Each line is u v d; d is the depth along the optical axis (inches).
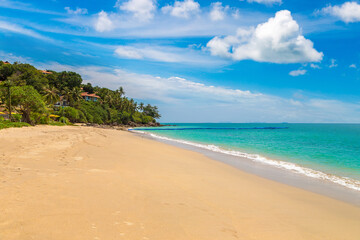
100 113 4375.0
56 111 3334.2
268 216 227.3
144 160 512.4
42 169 326.0
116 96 5521.7
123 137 1272.1
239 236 174.2
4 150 472.7
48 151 504.4
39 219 161.6
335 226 216.4
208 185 331.3
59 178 282.0
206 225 186.5
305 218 231.6
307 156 746.2
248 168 514.3
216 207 236.5
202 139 1562.5
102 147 674.8
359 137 1920.5
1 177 264.1
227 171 466.6
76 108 3900.1
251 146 1073.5
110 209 195.6
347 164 599.2
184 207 223.3
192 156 668.7
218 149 908.0
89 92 5551.2
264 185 364.5
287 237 182.5
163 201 234.4
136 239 148.9
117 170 372.2
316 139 1667.1
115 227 162.6
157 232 163.3
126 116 5152.6
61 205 192.9
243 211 233.9
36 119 2175.2
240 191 314.5
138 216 188.1
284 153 820.0
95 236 145.8
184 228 175.8
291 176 442.9
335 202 292.2
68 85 4800.7
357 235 198.7
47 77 4653.1
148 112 7057.1
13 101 1982.0
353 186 375.2
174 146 968.3
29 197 204.4
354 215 249.4
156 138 1491.1
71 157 456.8
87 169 356.2
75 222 162.9
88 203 204.5
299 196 312.2
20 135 882.1
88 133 1332.4
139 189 268.5
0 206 177.6
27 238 133.6
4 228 143.2
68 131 1457.9
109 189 254.8
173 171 417.1
